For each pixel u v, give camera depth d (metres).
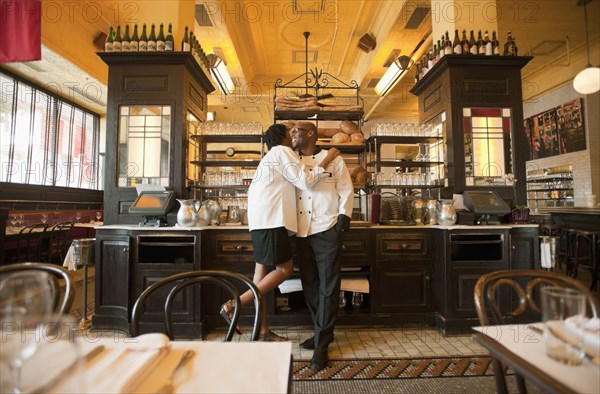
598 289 4.28
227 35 5.11
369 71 6.28
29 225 4.86
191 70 3.39
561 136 7.33
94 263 2.96
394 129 3.51
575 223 5.20
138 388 0.69
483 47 3.39
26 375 0.57
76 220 6.09
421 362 2.31
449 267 2.86
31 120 5.73
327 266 2.34
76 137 6.92
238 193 3.98
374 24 5.34
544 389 0.67
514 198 3.34
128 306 2.79
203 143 3.79
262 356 0.85
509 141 3.38
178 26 3.44
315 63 6.70
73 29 4.91
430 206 3.17
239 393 0.68
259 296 1.21
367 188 3.65
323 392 1.94
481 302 1.10
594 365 0.75
